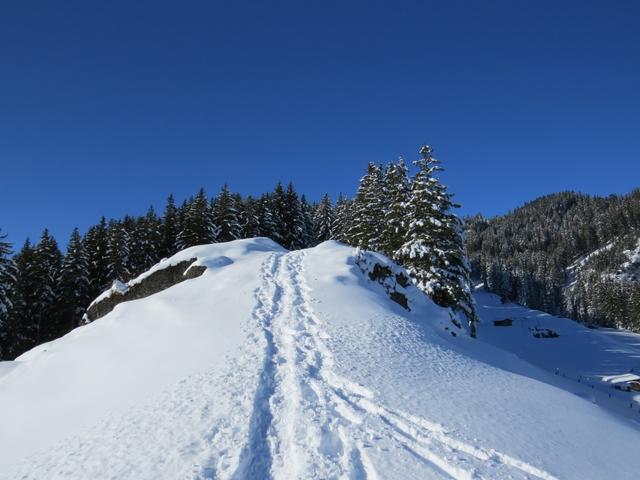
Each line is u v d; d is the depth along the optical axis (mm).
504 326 88812
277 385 10969
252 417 8922
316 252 28625
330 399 10102
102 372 14289
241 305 19047
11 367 19891
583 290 143125
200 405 9672
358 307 19188
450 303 27219
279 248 35031
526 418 10172
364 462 7391
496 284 144375
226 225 51125
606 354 62156
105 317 22047
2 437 11641
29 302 43125
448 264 26812
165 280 29203
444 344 17953
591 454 8672
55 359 16688
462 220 28078
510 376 14492
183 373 12141
